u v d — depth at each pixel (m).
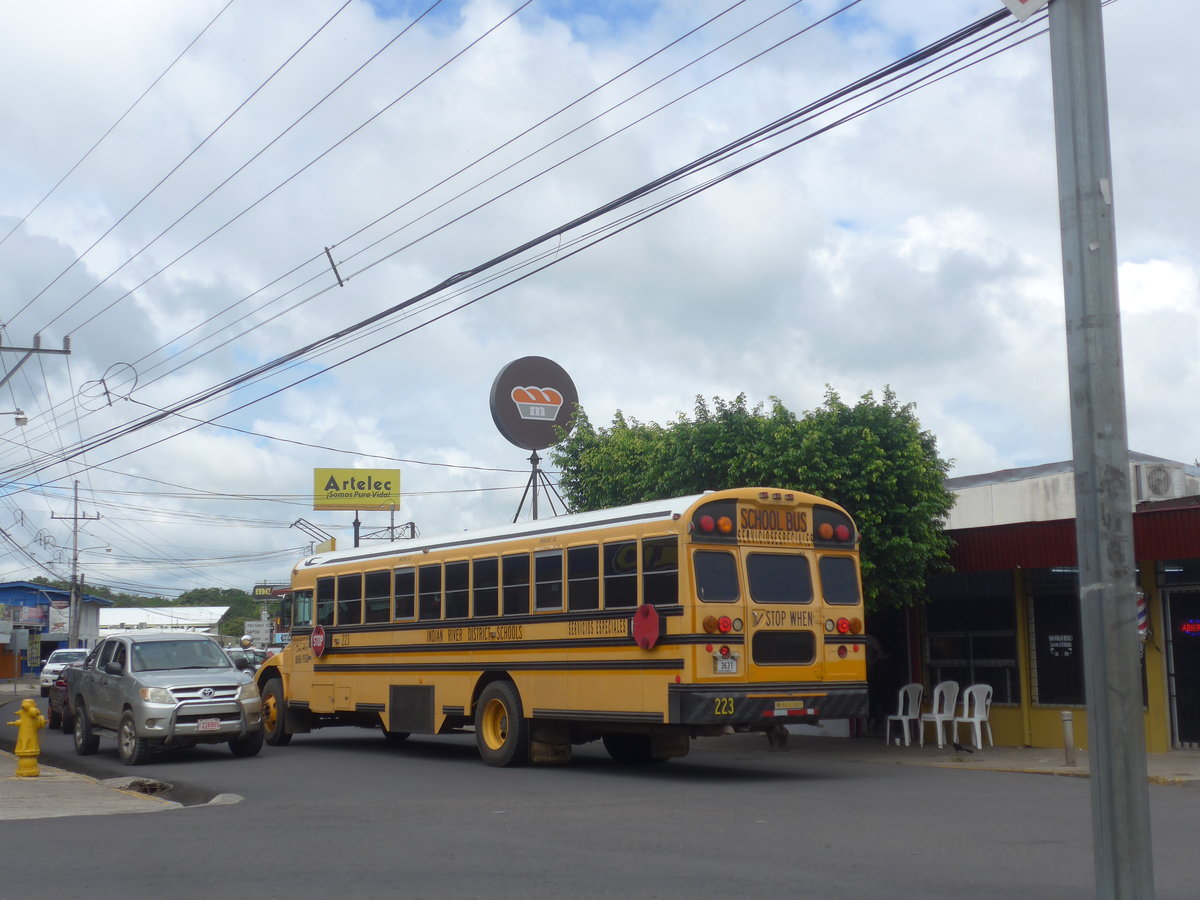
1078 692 19.88
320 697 21.02
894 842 10.02
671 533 14.77
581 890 8.11
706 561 14.71
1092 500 4.34
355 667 20.19
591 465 23.52
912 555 19.64
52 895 8.19
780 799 13.11
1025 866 8.88
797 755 19.62
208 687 18.44
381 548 20.12
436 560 18.59
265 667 22.52
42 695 44.81
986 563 19.97
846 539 16.12
